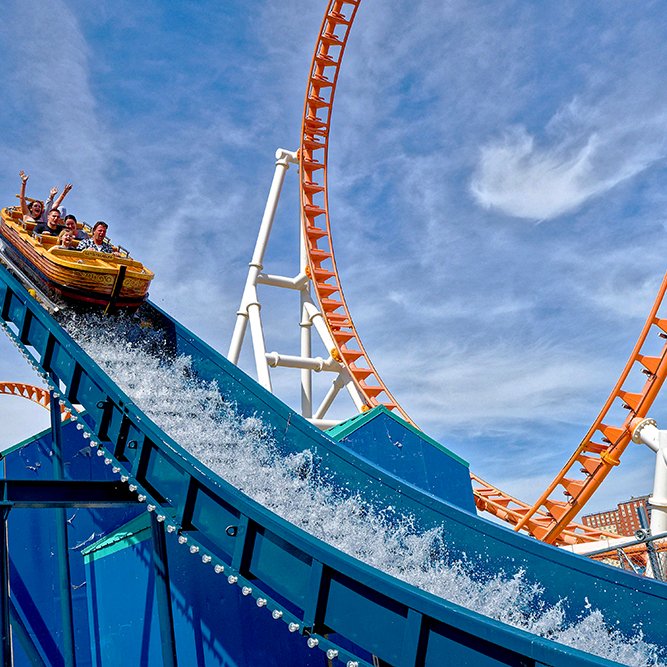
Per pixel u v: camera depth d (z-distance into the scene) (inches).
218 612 454.9
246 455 457.4
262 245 1232.2
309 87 1254.3
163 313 572.4
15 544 651.5
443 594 354.6
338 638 444.8
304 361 1189.7
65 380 459.5
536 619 341.7
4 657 365.1
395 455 549.0
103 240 599.8
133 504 441.1
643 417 885.8
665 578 467.8
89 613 576.4
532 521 1021.8
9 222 574.6
